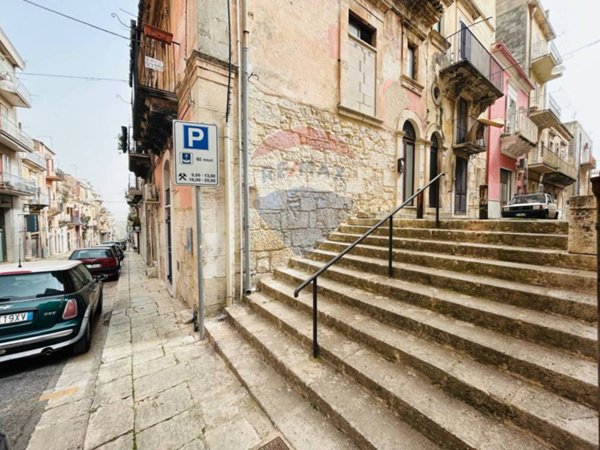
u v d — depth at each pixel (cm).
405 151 751
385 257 401
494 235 334
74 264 408
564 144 1894
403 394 190
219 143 415
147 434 206
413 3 693
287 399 232
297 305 361
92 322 443
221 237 423
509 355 185
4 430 213
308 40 514
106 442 199
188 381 274
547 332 192
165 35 445
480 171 1027
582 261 241
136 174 1357
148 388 263
